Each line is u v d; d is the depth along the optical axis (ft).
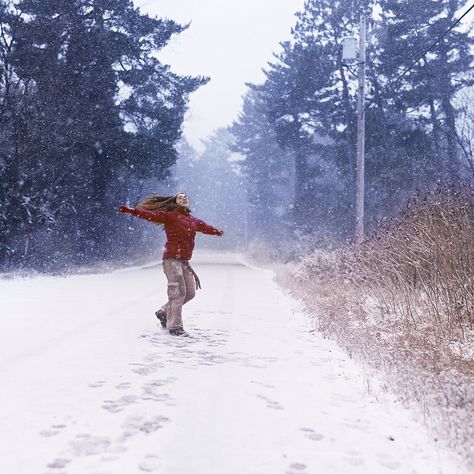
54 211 72.84
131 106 97.60
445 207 26.66
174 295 23.65
